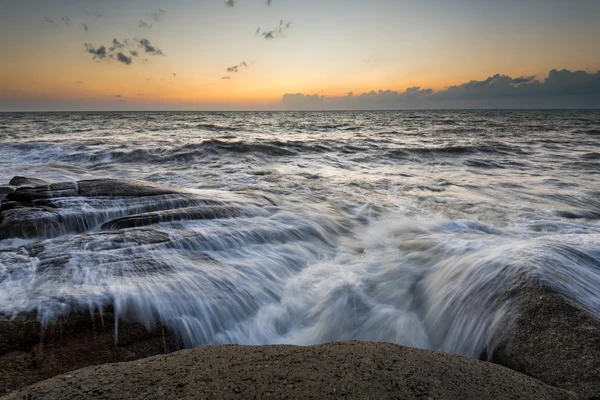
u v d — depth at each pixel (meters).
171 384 2.02
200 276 3.75
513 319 2.82
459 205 7.61
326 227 5.95
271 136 25.91
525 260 3.59
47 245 4.19
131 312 3.02
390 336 3.22
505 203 7.75
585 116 76.44
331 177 10.77
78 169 11.73
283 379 2.06
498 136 26.06
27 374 2.38
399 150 16.19
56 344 2.64
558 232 5.66
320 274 4.34
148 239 4.47
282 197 7.65
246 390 1.95
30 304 2.95
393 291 3.91
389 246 5.33
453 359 2.39
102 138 21.47
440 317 3.35
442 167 12.98
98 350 2.68
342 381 2.03
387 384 2.01
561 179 10.41
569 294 2.98
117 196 6.13
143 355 2.73
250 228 5.27
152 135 25.14
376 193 8.67
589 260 3.79
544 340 2.56
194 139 21.27
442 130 33.72
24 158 13.56
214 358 2.37
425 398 1.89
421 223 6.33
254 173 11.32
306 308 3.63
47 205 5.60
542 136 25.80
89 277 3.47
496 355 2.68
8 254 3.93
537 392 2.04
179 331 3.00
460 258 4.23
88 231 5.29
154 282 3.48
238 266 4.17
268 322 3.39
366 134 29.05
